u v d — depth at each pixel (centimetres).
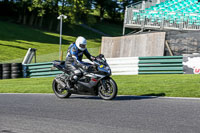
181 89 1009
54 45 4959
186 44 1967
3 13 7856
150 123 557
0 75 1942
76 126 553
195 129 505
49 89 1216
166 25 2495
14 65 1944
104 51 2361
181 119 578
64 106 779
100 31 8038
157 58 1636
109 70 834
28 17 7812
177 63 1596
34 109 749
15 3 7825
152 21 2545
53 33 6625
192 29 2341
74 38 6344
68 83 906
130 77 1525
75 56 881
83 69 879
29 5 7331
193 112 637
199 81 1191
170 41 2036
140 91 1020
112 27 9169
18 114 688
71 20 7188
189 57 1565
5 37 5128
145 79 1384
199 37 1912
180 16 2470
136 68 1672
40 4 6962
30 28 6744
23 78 1919
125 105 755
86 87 868
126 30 8900
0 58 3241
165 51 2052
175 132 493
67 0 7044
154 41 2106
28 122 599
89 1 8256
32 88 1293
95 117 625
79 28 7819
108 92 847
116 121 582
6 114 694
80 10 7331
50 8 7081
